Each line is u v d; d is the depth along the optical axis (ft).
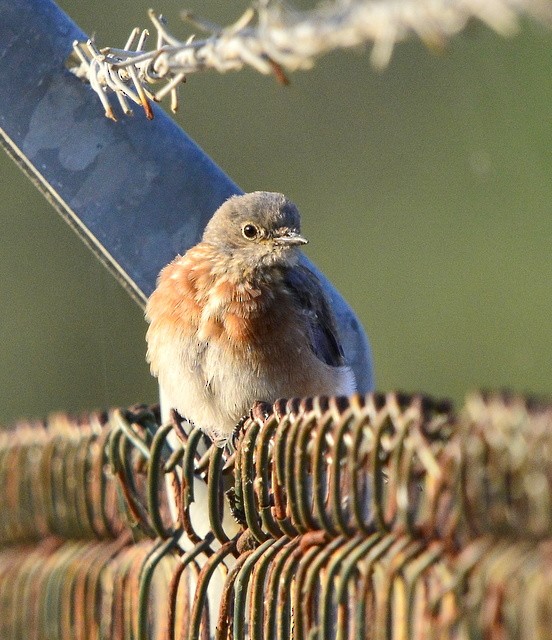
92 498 35.63
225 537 28.96
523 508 20.25
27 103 34.04
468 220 82.94
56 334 82.33
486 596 20.68
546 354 80.84
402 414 22.26
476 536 20.93
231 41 20.15
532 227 82.02
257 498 26.81
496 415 20.33
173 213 34.91
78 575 35.99
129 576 34.09
